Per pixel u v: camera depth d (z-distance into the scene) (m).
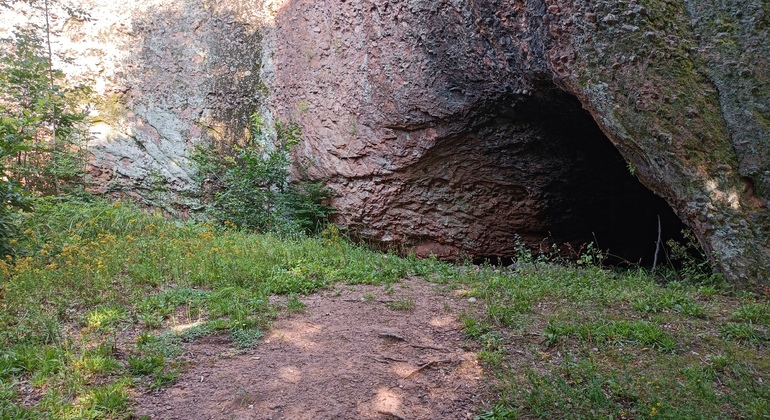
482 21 6.67
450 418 3.47
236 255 6.58
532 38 6.23
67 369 3.71
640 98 5.41
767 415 3.20
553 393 3.57
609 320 4.61
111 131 11.74
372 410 3.55
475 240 8.93
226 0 11.43
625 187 8.41
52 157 10.48
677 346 4.11
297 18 10.31
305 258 6.94
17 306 4.72
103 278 5.45
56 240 6.75
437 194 8.81
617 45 5.46
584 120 7.18
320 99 9.76
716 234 5.19
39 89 9.86
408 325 4.83
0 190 6.07
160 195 11.64
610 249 9.06
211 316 4.85
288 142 10.08
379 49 8.39
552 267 6.57
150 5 11.73
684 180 5.28
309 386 3.79
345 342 4.48
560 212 8.52
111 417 3.31
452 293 5.76
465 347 4.35
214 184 11.14
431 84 7.84
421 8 7.44
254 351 4.30
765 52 4.80
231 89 11.36
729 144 5.04
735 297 5.01
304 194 10.09
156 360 3.92
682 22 5.21
